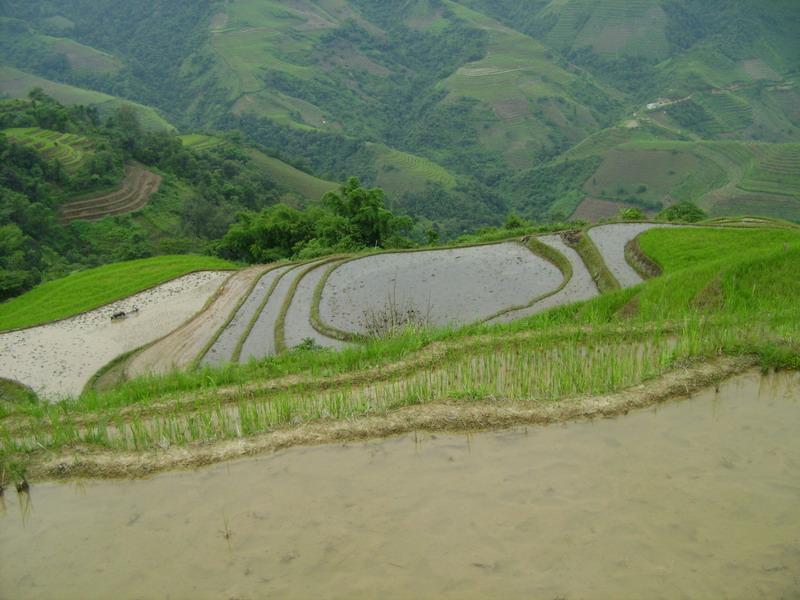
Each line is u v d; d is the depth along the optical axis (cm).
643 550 486
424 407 736
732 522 510
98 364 2272
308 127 16175
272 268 3108
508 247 2905
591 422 693
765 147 11844
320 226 4119
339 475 624
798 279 1166
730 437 642
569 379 795
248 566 505
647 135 13975
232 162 9962
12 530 594
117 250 5966
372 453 661
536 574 470
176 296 2973
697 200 10962
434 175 13488
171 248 5384
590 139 14325
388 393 807
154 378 1075
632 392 740
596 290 2205
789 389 741
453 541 511
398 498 575
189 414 845
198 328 2333
